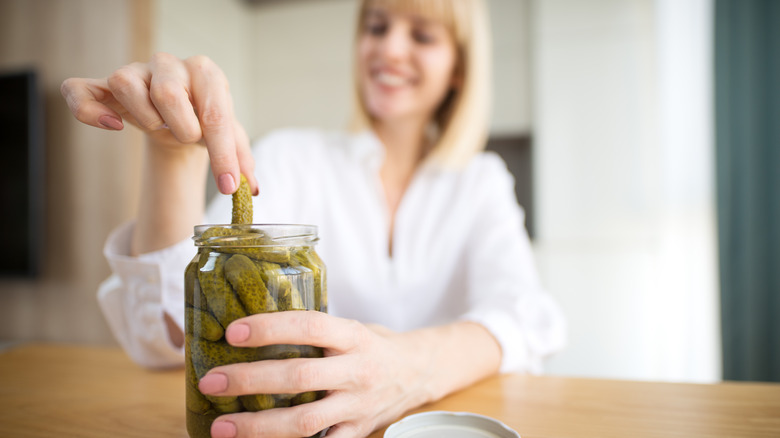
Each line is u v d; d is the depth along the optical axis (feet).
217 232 1.05
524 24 7.79
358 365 1.21
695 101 7.16
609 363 7.39
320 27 8.57
